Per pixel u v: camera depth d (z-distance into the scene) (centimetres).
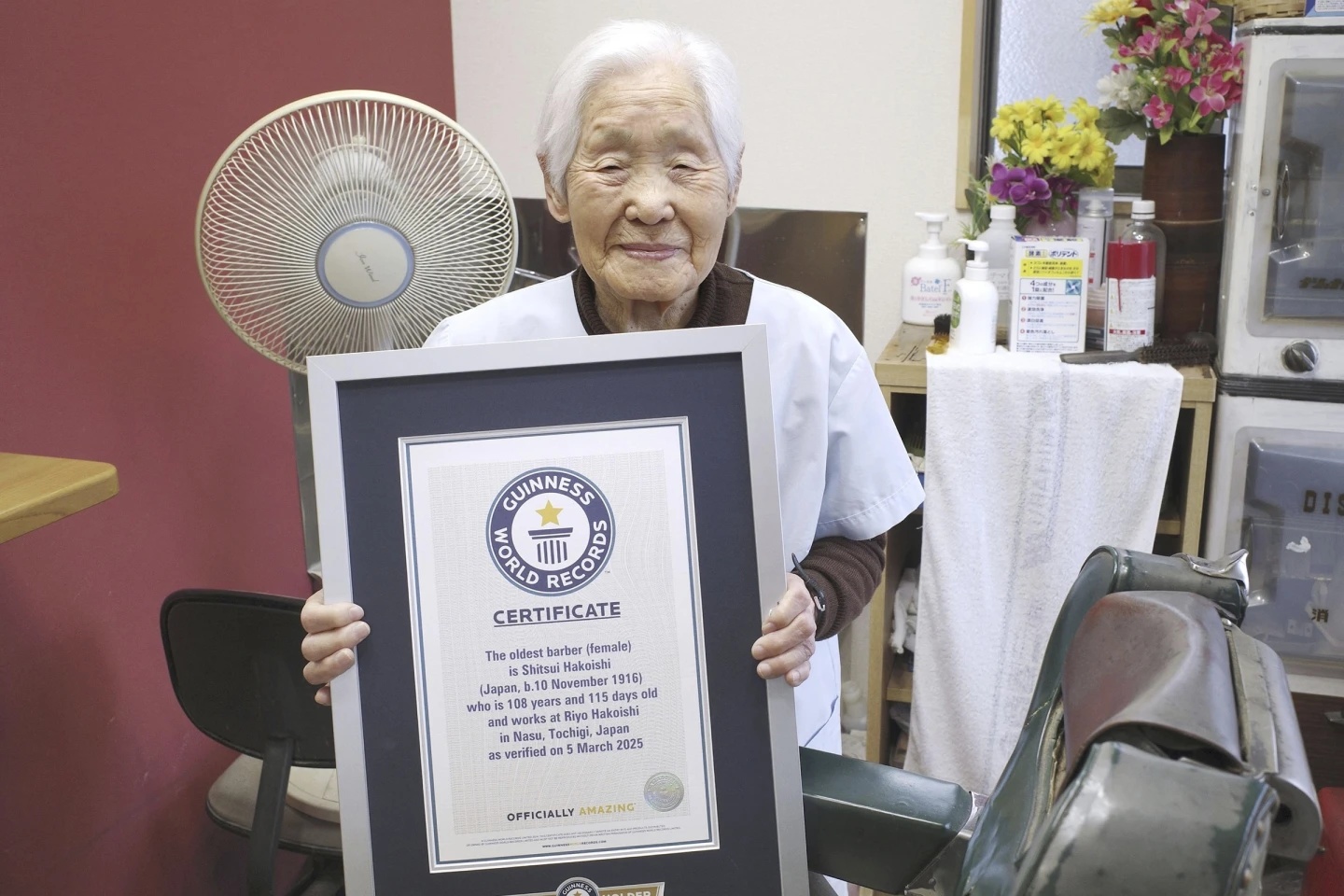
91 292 160
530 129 267
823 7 241
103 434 163
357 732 92
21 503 102
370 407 93
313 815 152
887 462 131
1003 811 77
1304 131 181
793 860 93
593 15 256
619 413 93
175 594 133
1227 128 212
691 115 105
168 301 175
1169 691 57
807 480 126
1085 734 60
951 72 238
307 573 213
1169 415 185
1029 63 232
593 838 93
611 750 93
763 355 92
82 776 163
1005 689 201
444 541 93
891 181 247
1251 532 196
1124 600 75
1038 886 49
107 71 161
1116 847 48
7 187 146
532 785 93
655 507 93
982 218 227
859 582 127
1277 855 56
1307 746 211
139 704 174
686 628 93
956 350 204
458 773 93
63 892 161
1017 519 196
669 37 108
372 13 229
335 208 138
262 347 146
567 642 93
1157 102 198
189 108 177
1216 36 198
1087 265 198
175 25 174
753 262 219
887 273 253
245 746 140
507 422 93
